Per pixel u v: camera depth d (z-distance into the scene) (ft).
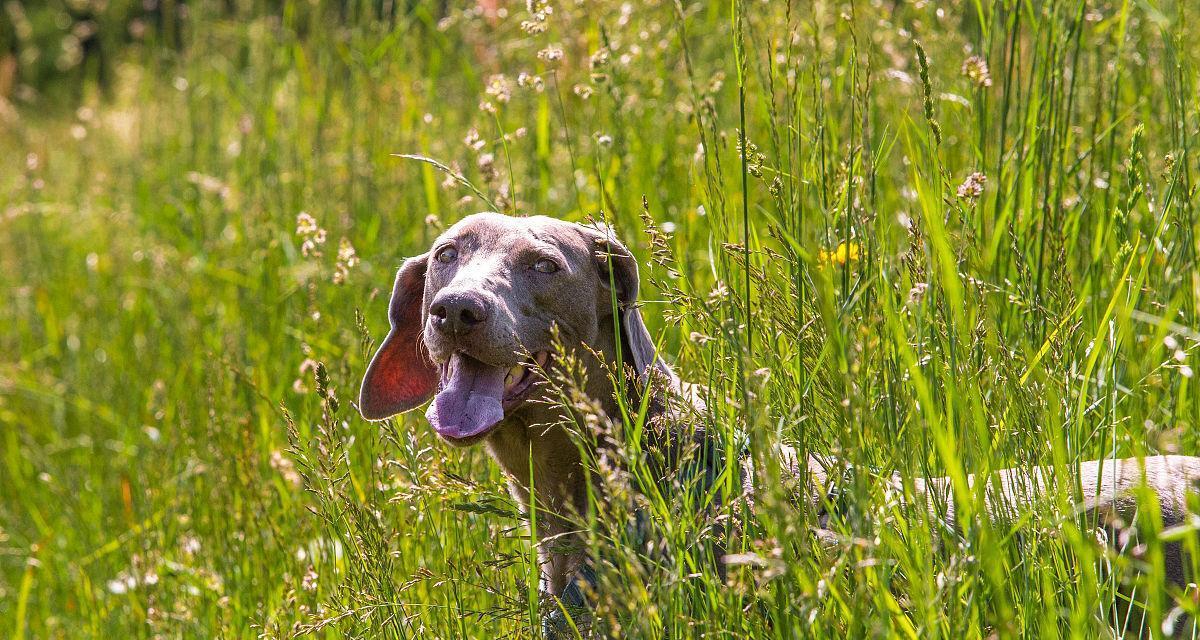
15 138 41.34
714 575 11.21
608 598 10.82
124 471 23.88
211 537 19.17
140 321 28.71
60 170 38.17
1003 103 15.43
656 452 12.28
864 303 11.80
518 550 14.56
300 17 30.83
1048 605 10.00
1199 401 13.70
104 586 21.02
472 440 13.03
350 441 13.91
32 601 22.79
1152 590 9.16
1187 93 16.51
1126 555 12.23
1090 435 11.59
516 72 24.00
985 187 15.71
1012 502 12.00
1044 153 15.10
